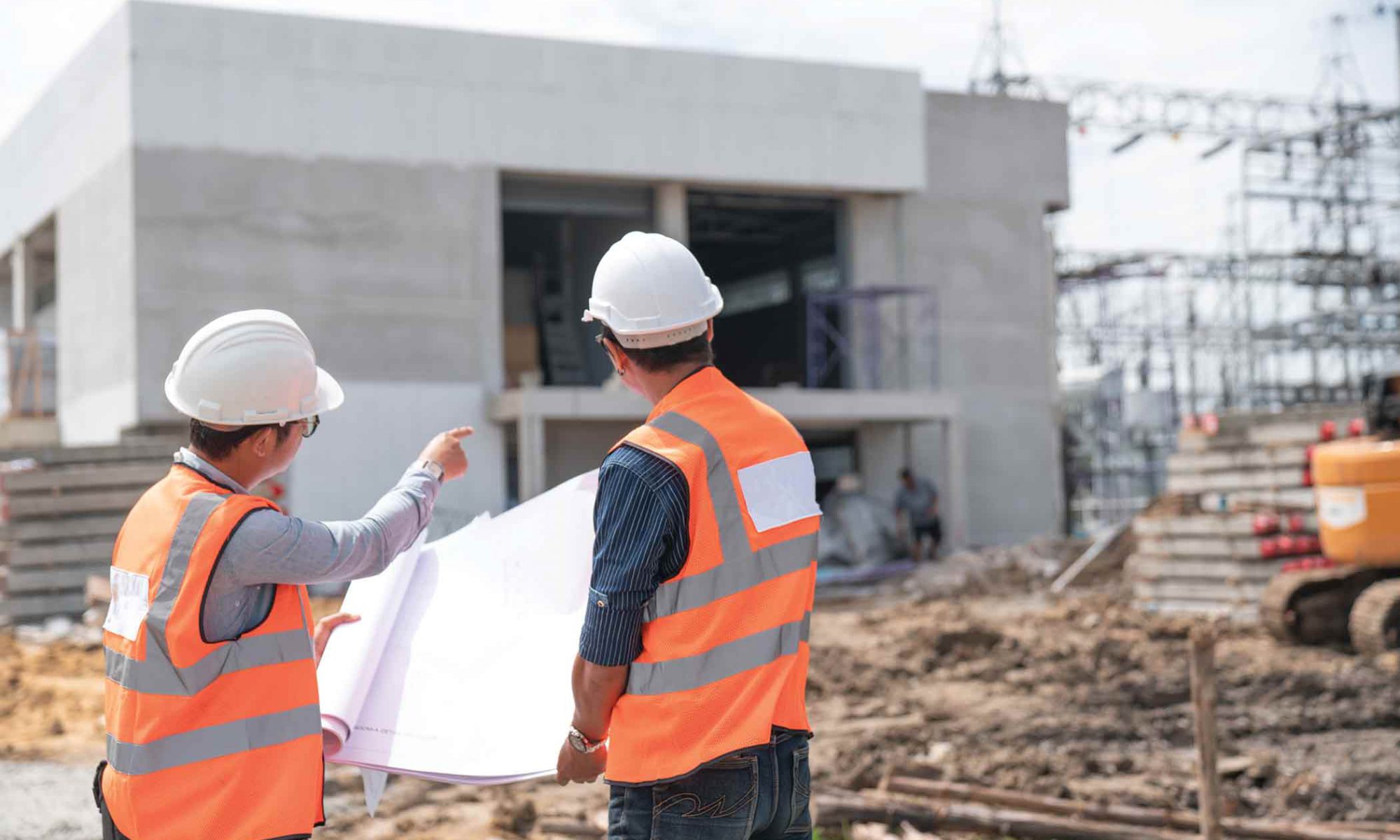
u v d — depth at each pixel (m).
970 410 27.58
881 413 24.81
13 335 28.20
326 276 22.59
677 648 2.45
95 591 14.56
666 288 2.62
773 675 2.50
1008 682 10.44
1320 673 9.98
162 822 2.38
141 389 21.31
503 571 3.05
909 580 21.19
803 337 34.19
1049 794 6.77
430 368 23.14
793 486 2.60
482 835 6.07
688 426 2.52
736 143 25.42
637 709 2.46
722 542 2.48
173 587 2.39
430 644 2.98
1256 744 8.12
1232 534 14.05
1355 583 12.09
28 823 5.52
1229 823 6.05
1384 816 6.51
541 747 2.80
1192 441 15.07
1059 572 20.42
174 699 2.39
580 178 24.97
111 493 15.17
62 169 25.83
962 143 27.95
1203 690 5.62
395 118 23.16
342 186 22.77
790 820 2.59
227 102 22.09
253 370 2.52
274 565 2.42
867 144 26.48
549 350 30.16
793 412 24.06
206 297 21.81
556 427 24.81
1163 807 6.47
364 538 2.57
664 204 25.41
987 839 6.18
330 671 2.89
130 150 21.52
